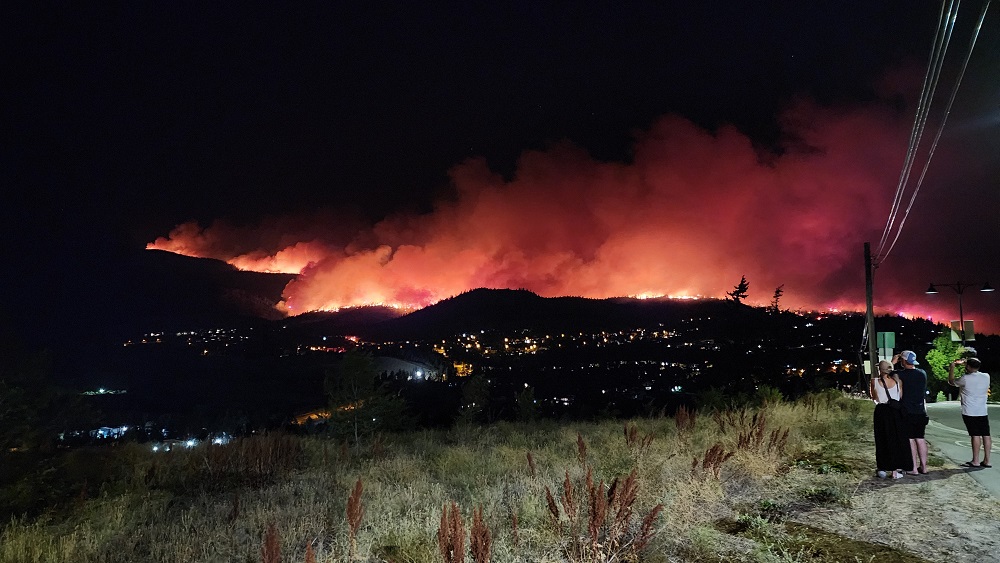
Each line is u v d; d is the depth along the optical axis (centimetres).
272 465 1230
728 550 596
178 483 1152
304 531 705
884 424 867
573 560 575
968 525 649
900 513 698
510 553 600
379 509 784
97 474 1196
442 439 1819
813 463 983
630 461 1009
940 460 993
